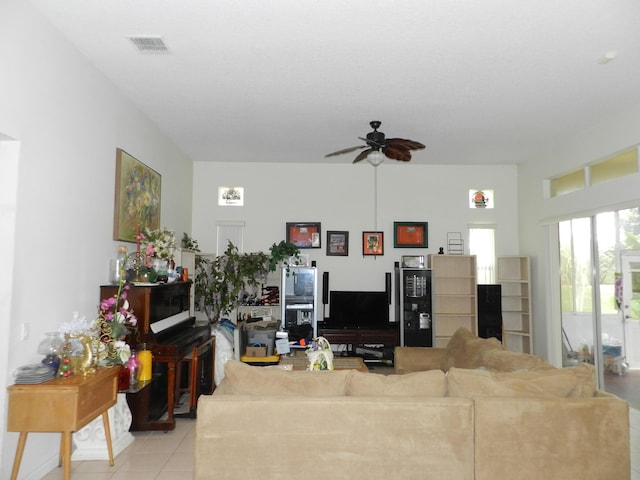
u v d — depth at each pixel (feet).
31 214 9.06
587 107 14.44
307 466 7.62
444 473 7.66
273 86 12.94
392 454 7.66
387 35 10.07
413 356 14.35
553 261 19.53
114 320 10.60
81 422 8.34
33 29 9.02
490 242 22.15
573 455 7.73
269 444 7.62
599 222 16.46
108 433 9.98
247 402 7.68
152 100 14.02
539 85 12.76
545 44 10.41
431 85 12.82
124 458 10.45
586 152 16.74
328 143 18.72
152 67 11.75
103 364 9.53
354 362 13.85
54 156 9.86
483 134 17.37
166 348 12.17
